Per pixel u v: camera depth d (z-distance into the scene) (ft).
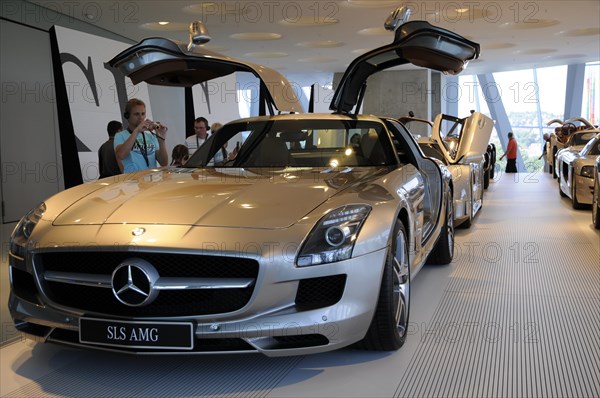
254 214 7.59
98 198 8.70
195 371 7.98
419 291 12.34
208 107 34.30
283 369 8.02
